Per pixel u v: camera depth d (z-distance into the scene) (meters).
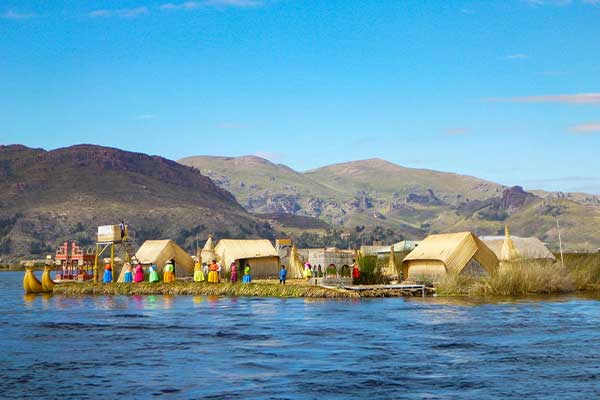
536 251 79.50
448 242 60.59
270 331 34.62
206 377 24.42
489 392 22.08
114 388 23.03
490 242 81.56
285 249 88.25
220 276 66.69
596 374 24.44
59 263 84.31
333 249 107.56
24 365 26.81
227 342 31.58
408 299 51.38
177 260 70.25
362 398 21.48
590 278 61.06
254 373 24.95
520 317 39.53
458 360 26.97
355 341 31.48
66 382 23.94
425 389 22.52
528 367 25.62
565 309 43.62
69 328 36.84
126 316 42.00
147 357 28.20
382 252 111.00
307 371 25.17
